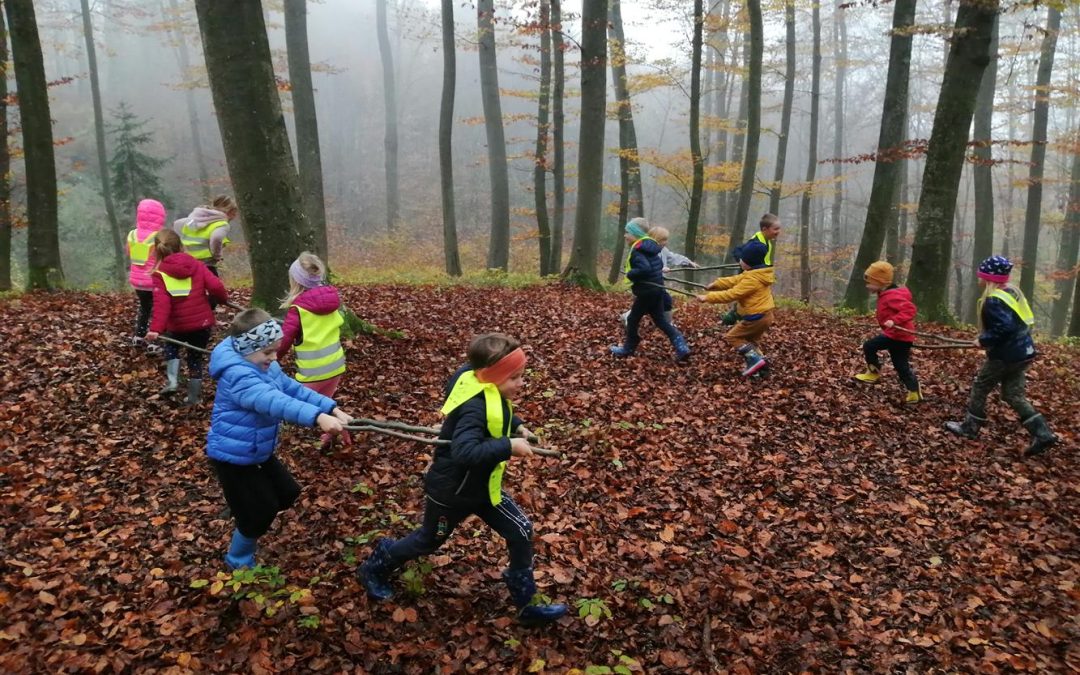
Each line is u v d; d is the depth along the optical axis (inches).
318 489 200.5
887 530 203.0
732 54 844.0
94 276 940.0
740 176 694.5
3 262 513.0
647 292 322.7
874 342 304.7
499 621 154.5
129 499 191.8
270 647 138.9
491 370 140.1
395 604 155.7
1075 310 528.7
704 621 159.8
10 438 219.0
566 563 178.2
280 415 146.1
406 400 266.8
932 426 275.7
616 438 247.4
